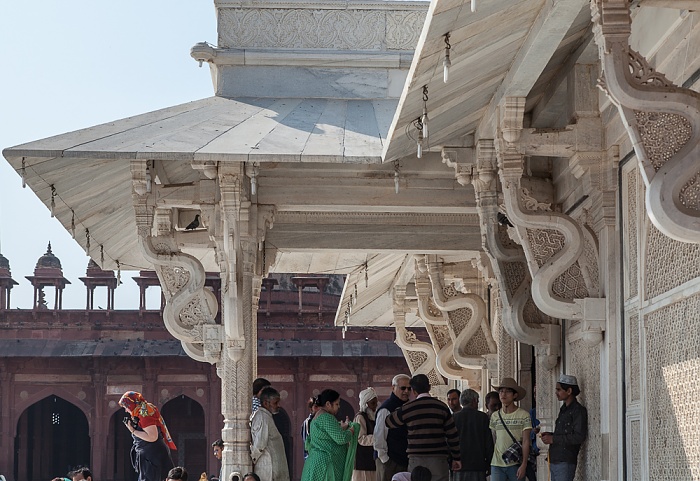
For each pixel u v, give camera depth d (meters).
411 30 11.91
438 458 8.40
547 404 9.59
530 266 7.99
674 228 4.89
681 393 6.46
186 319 10.98
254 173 9.76
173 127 9.85
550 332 9.21
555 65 8.17
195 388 40.03
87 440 44.50
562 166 9.42
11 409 40.03
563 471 8.23
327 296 41.56
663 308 6.78
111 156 8.94
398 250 12.30
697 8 5.41
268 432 10.08
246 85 11.60
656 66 6.92
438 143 8.91
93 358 39.97
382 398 39.53
